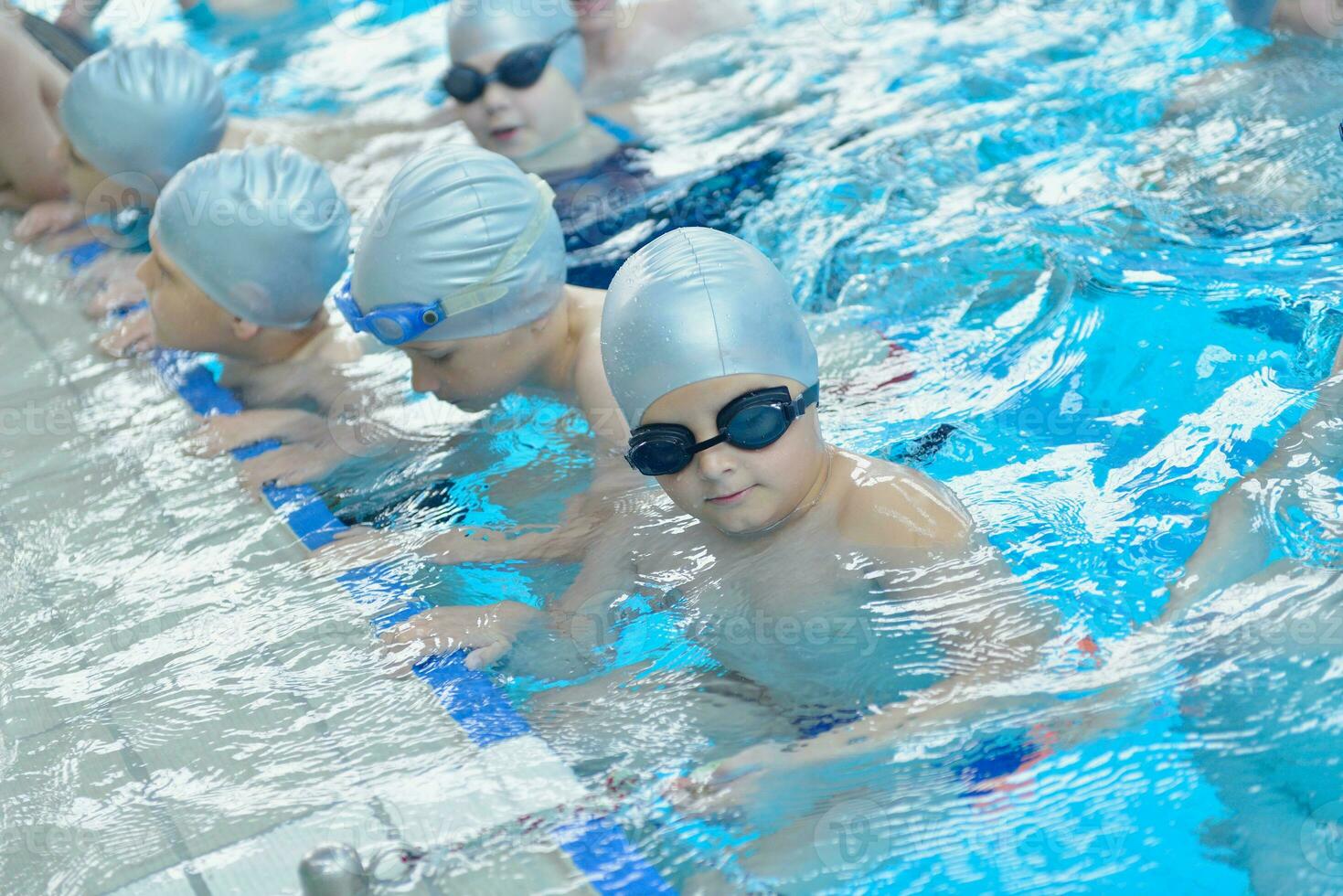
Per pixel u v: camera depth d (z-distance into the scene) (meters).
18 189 4.64
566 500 2.74
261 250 3.26
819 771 1.90
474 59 4.32
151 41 3.98
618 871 1.78
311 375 3.45
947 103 4.48
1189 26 4.71
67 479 3.09
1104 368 2.89
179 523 2.87
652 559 2.46
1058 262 3.34
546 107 4.40
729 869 1.76
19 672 2.42
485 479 2.88
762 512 2.33
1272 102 3.99
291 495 2.92
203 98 3.94
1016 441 2.68
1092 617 2.12
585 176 4.33
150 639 2.48
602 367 2.98
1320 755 1.80
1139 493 2.45
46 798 2.09
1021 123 4.21
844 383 2.99
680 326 2.21
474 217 2.88
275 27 6.13
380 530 2.74
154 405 3.39
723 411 2.22
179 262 3.28
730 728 2.01
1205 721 1.87
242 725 2.20
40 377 3.62
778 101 4.73
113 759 2.16
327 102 5.29
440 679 2.24
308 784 2.04
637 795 1.91
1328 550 2.16
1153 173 3.73
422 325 2.89
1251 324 2.95
